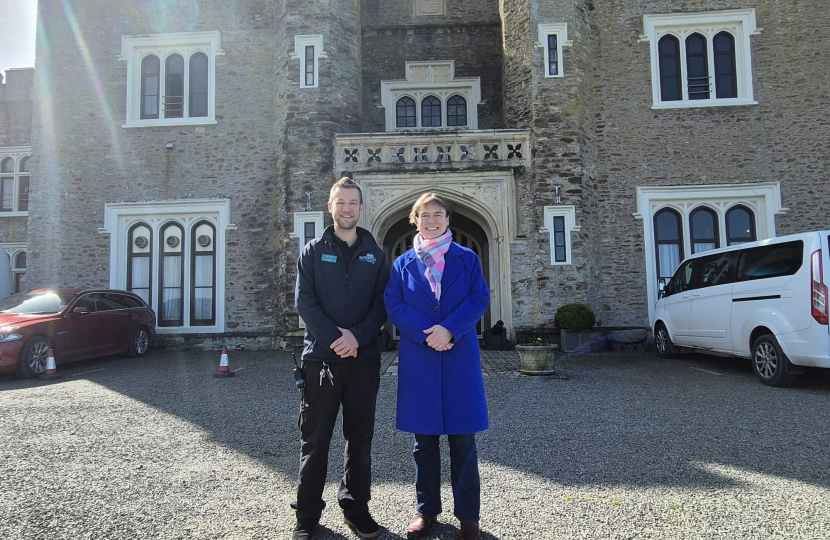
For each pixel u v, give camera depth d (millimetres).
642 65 11656
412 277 2895
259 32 12336
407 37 13680
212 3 12445
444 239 2943
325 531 2854
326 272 2879
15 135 16578
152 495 3326
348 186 2971
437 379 2766
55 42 12445
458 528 2893
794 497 3213
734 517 2939
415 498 3309
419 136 10859
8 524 2908
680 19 11648
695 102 11477
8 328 7605
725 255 7832
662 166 11422
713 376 7477
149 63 12570
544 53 11000
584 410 5480
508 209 10656
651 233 11344
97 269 11898
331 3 11477
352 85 11711
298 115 11180
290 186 11023
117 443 4434
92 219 12016
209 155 12078
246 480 3596
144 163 12109
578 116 10852
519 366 8352
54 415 5410
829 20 11398
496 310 10789
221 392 6609
